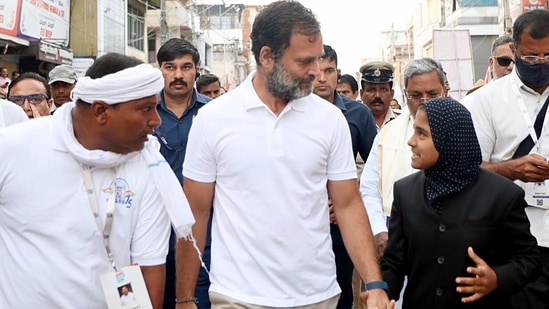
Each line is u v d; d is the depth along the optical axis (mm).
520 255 2887
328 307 2957
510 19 18438
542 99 3631
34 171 2363
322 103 2998
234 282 2861
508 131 3678
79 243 2396
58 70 5953
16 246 2398
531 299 3064
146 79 2320
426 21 40469
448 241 2865
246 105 2889
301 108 2914
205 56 44812
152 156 2537
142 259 2531
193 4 40625
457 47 13828
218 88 7910
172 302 4367
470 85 13742
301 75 2787
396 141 4000
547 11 3518
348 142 3021
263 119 2879
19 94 5203
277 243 2826
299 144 2869
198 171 2982
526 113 3633
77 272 2395
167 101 4746
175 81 4684
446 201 2902
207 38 46250
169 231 2633
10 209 2381
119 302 2396
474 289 2750
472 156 2881
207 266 4176
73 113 2424
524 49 3477
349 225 3006
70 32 22359
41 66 18953
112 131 2354
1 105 4004
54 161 2377
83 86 2299
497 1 30312
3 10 15711
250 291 2830
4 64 17625
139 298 2420
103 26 23109
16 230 2393
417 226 2943
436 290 2898
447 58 13781
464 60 13781
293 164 2850
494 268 2811
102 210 2434
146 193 2520
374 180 4074
